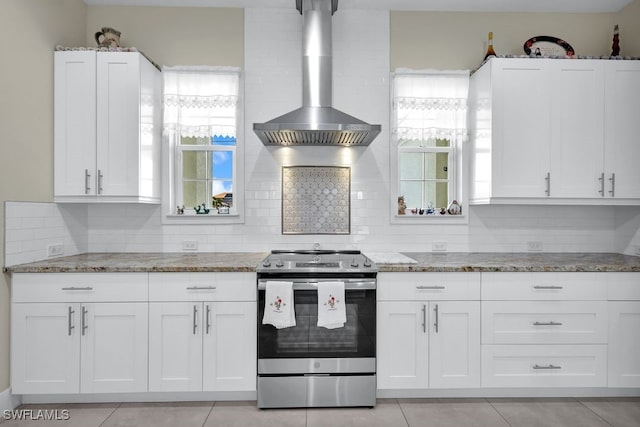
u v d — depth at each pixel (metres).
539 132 2.91
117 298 2.51
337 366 2.53
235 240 3.26
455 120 3.18
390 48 3.31
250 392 2.63
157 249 3.24
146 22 3.25
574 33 3.35
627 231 3.19
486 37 3.34
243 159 3.25
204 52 3.27
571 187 2.93
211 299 2.53
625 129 2.93
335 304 2.47
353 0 3.17
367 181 3.29
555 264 2.65
